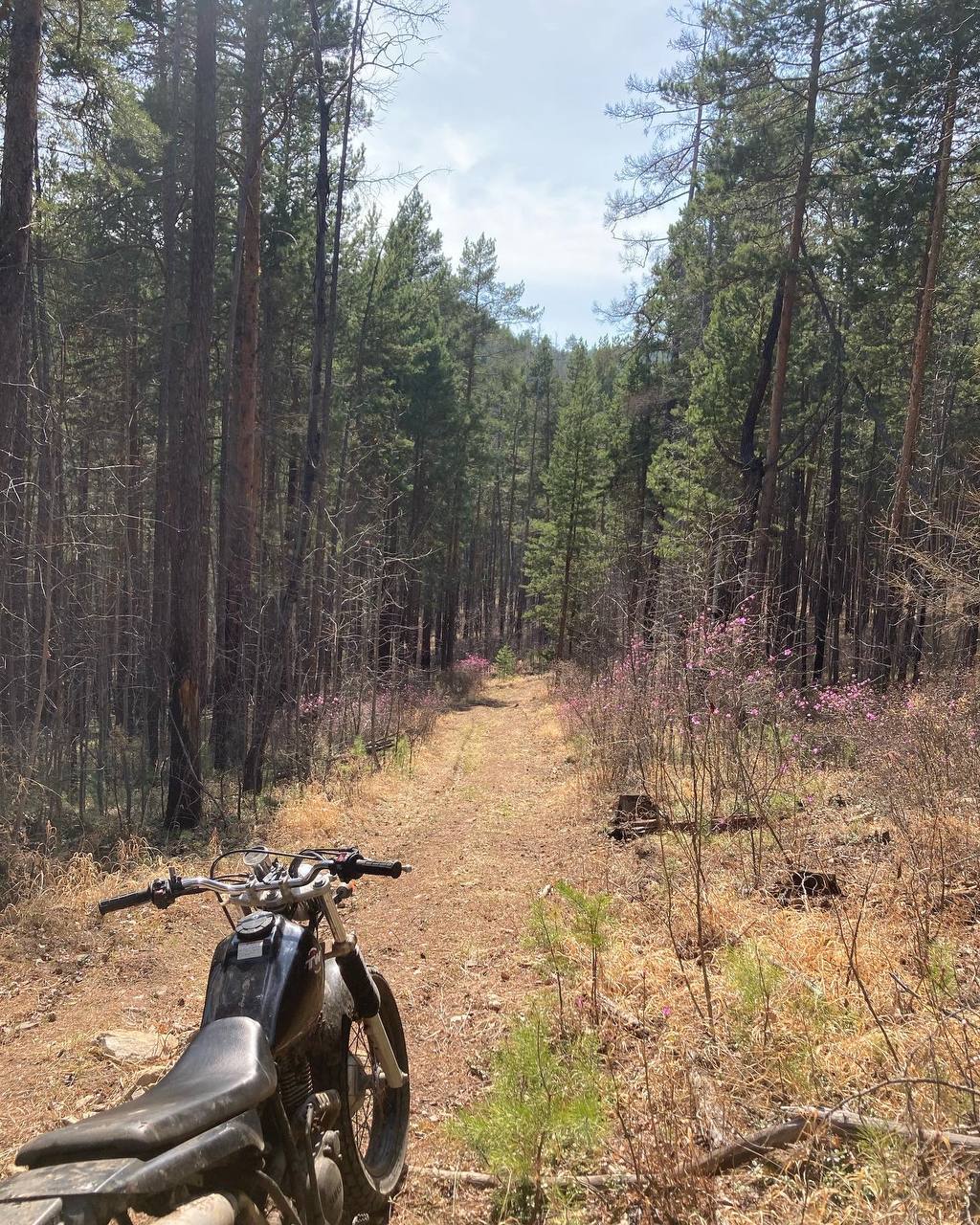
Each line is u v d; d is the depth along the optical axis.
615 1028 4.35
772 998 4.17
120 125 13.13
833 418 27.59
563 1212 3.04
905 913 5.04
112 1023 5.25
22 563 9.12
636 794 8.98
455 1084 4.23
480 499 56.78
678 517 23.38
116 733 12.13
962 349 26.42
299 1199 2.25
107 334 19.05
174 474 16.50
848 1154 3.00
